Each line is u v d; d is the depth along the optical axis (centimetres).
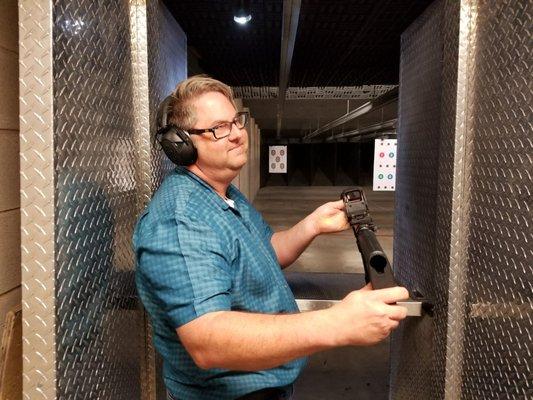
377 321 62
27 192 65
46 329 66
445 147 103
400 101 157
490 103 88
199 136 82
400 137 157
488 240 89
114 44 93
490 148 88
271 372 86
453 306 100
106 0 88
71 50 71
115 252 93
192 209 75
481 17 92
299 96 504
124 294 99
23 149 65
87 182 78
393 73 290
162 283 69
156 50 117
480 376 91
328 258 448
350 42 210
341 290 161
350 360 227
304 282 171
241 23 167
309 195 1133
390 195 1133
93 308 81
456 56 97
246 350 62
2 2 83
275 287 88
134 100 107
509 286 81
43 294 66
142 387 116
